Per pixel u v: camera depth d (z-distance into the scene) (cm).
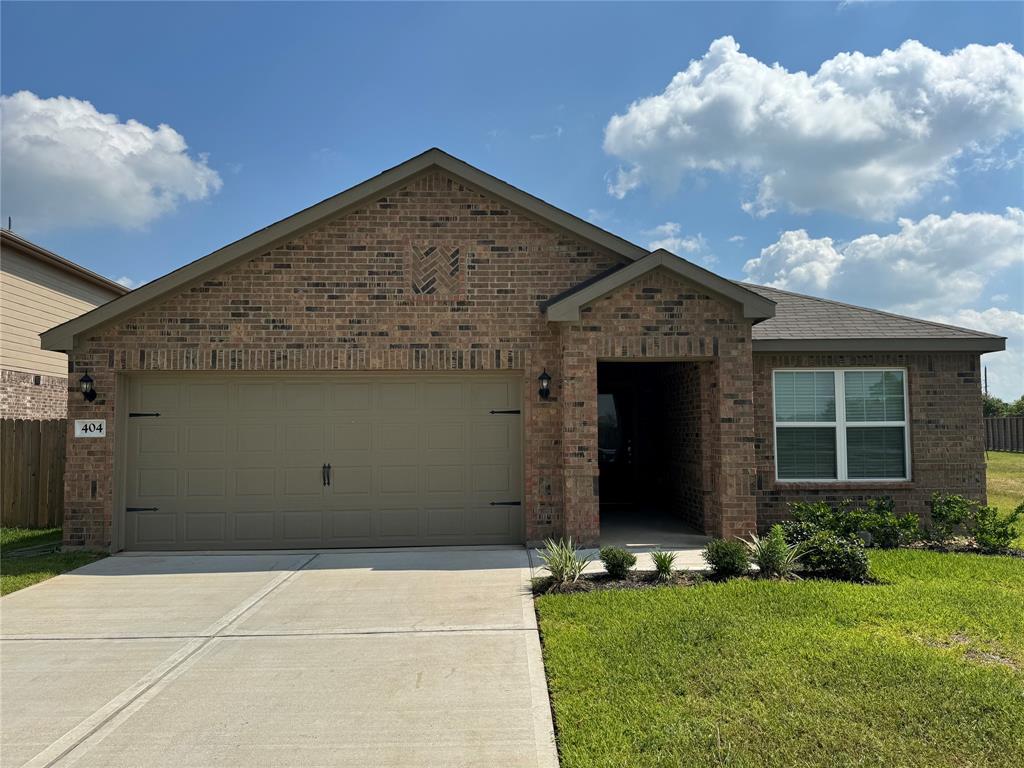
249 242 971
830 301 1245
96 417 966
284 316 986
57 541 1077
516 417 1010
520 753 407
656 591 713
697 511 1073
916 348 1049
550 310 923
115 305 954
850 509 1055
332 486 995
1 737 434
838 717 434
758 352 1047
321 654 568
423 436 1004
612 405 1387
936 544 955
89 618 672
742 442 955
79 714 465
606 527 1111
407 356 988
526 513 983
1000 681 483
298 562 899
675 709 448
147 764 399
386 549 980
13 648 591
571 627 607
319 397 1001
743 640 559
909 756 391
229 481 988
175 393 995
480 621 645
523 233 1010
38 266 1588
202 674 530
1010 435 3030
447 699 480
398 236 1001
